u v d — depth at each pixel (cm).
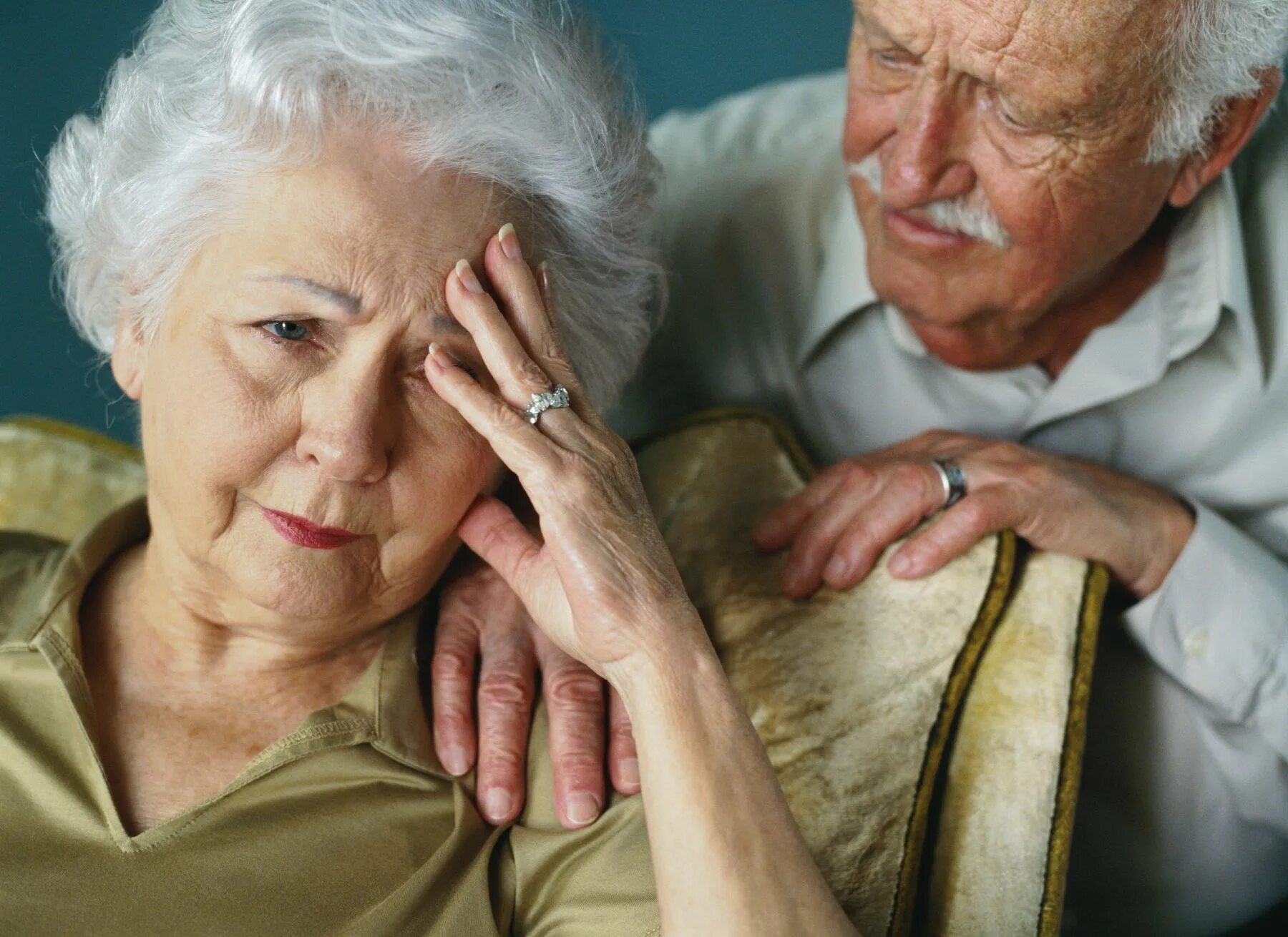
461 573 127
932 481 135
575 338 118
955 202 135
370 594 109
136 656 116
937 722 123
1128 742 166
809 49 269
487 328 102
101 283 115
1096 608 132
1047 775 123
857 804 120
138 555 124
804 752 123
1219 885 171
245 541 105
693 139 193
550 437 104
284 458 102
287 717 115
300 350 101
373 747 113
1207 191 155
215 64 100
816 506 138
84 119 116
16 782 107
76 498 148
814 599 133
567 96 106
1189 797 166
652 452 150
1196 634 152
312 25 96
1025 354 159
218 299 100
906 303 146
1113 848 172
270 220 98
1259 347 162
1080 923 179
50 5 255
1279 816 164
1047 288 141
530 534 115
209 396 101
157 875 104
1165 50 124
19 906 102
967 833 122
